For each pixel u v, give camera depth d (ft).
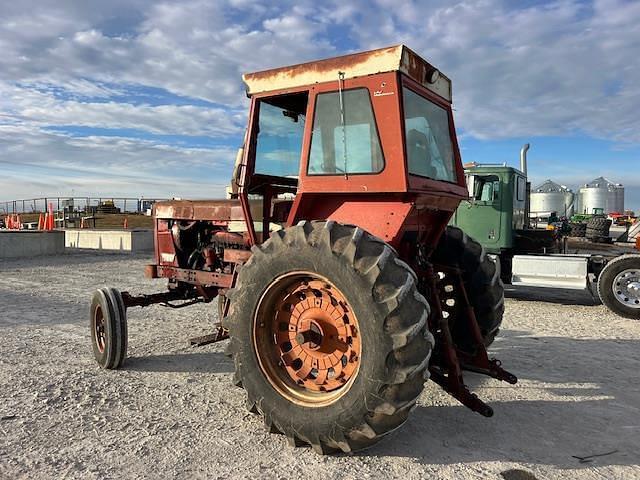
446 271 14.35
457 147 14.26
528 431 11.61
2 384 14.37
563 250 36.86
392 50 10.96
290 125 14.85
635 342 20.21
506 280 32.50
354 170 11.33
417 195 11.09
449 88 14.08
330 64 11.77
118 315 15.74
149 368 16.10
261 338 11.04
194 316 24.14
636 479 9.53
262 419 12.06
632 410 12.94
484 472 9.69
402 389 9.42
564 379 15.39
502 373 12.99
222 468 9.75
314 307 10.76
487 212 32.50
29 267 45.50
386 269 9.66
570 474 9.68
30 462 9.91
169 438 11.05
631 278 26.13
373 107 11.10
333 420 9.86
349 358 10.29
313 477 9.41
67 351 17.92
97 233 66.54
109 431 11.37
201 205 17.65
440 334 12.35
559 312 27.45
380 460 10.11
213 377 15.25
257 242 15.08
